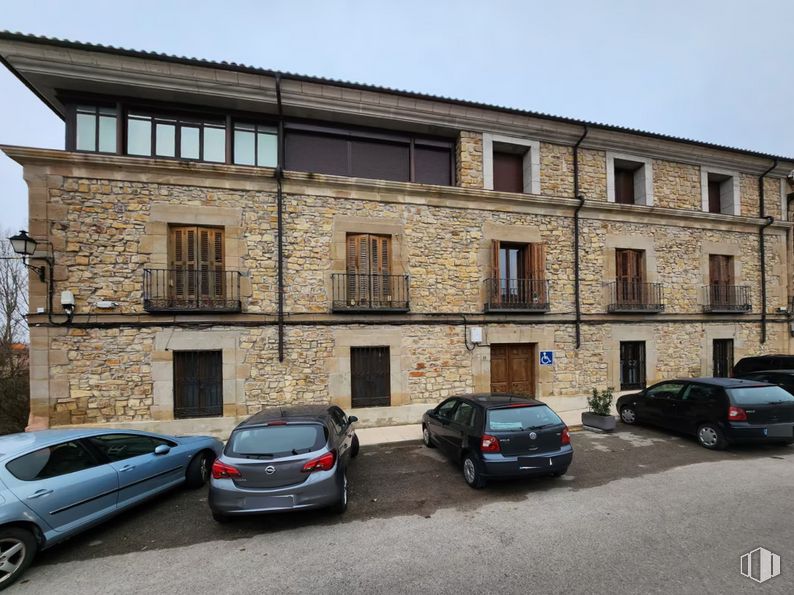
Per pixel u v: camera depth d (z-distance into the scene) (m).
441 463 6.22
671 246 11.02
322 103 8.41
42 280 7.11
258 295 8.09
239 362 7.91
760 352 11.85
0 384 12.06
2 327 15.12
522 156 10.27
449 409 6.35
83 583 3.26
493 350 9.67
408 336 8.86
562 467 4.97
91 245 7.36
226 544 3.84
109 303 7.31
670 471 5.67
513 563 3.35
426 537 3.87
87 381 7.25
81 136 7.64
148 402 7.48
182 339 7.65
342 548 3.70
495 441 4.92
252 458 4.07
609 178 10.48
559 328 9.91
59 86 7.37
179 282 7.75
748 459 6.20
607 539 3.72
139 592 3.12
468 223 9.37
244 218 8.10
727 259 11.84
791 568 3.17
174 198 7.78
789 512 4.25
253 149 8.51
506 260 9.98
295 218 8.35
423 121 9.05
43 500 3.50
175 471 5.02
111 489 4.09
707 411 6.83
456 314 9.16
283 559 3.54
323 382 8.31
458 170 9.52
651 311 10.47
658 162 11.04
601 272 10.34
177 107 8.03
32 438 3.97
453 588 3.03
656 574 3.13
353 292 8.58
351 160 9.07
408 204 9.01
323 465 4.14
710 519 4.10
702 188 11.39
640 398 8.43
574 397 9.89
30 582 3.29
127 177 7.55
